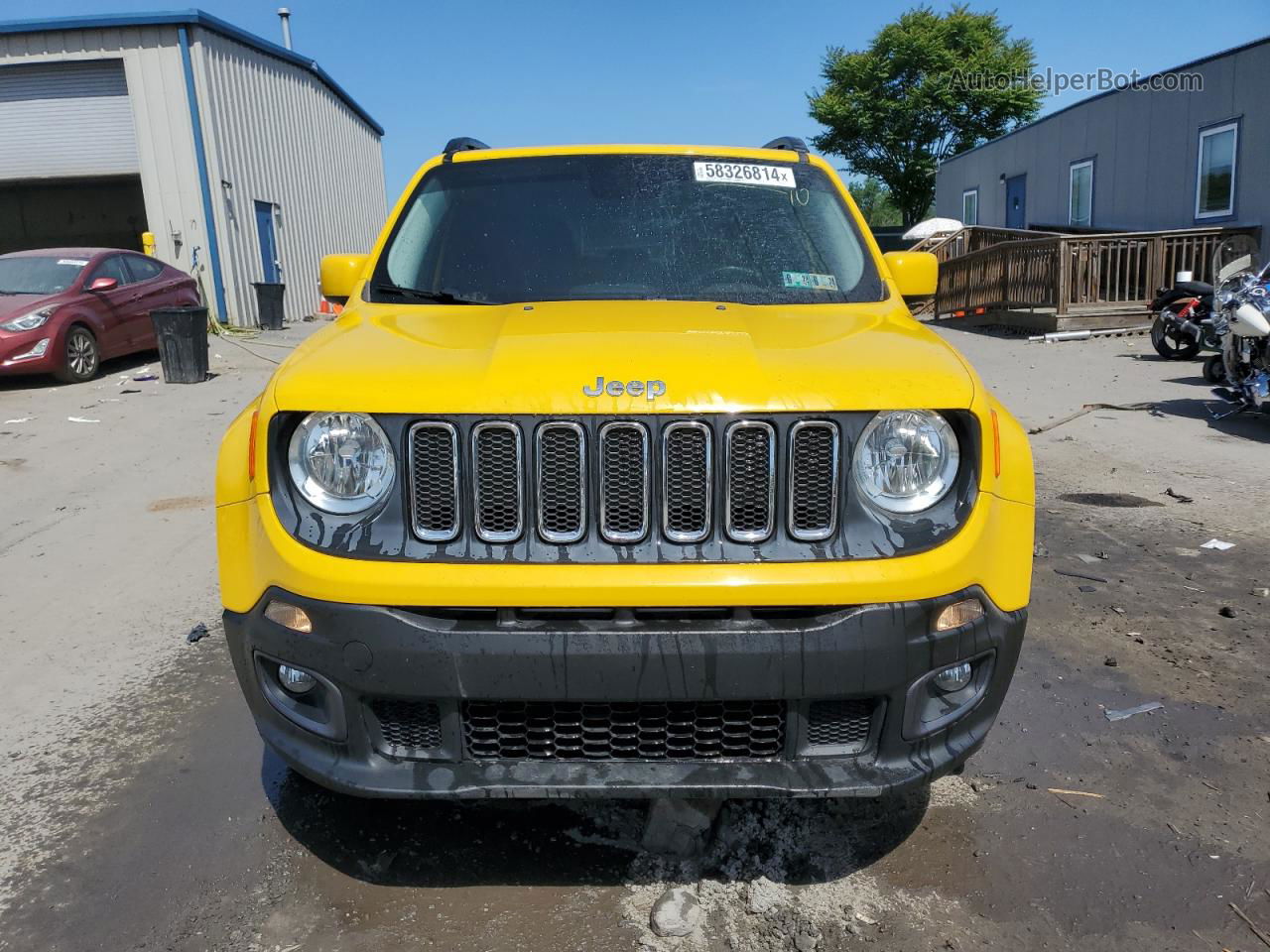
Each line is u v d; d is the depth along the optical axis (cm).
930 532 245
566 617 238
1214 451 802
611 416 238
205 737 363
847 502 243
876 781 245
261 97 2164
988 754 344
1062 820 304
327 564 239
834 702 249
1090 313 1582
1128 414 962
